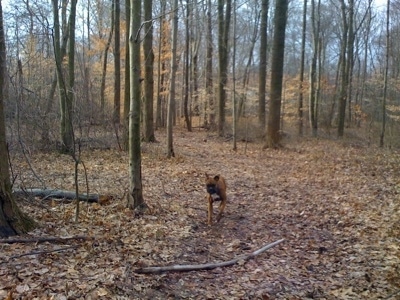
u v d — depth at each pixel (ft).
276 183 38.22
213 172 41.86
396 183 36.09
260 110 78.84
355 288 16.79
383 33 125.39
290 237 23.50
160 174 38.14
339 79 115.55
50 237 18.42
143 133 62.64
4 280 14.17
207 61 95.09
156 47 95.76
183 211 26.99
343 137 81.76
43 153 42.45
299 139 78.23
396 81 84.48
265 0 77.61
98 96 65.36
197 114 119.44
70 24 43.98
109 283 15.03
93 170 36.86
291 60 163.94
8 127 31.48
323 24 116.78
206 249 20.94
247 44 129.39
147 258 18.47
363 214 26.94
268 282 17.47
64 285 14.39
